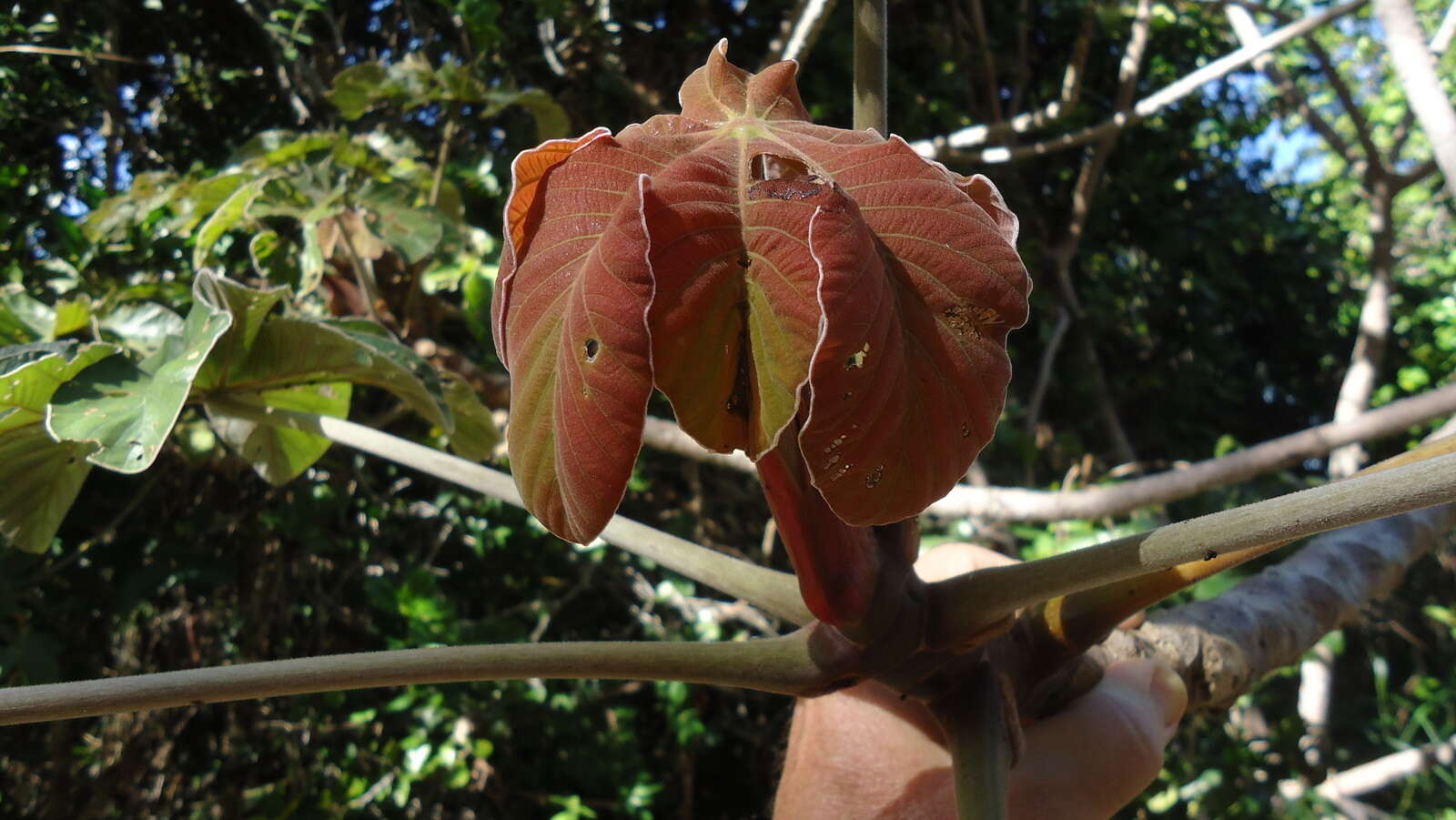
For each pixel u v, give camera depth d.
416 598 0.99
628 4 1.21
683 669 0.34
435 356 0.85
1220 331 2.03
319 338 0.47
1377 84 1.98
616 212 0.21
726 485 1.26
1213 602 0.54
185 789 1.16
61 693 0.29
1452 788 1.32
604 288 0.21
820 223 0.21
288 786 1.10
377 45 1.19
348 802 1.04
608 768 1.11
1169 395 1.85
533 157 0.24
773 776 0.63
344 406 0.53
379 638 1.14
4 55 0.94
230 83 1.15
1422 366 1.90
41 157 1.00
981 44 1.43
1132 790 0.44
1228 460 0.70
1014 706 0.38
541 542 1.14
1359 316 2.07
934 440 0.22
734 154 0.23
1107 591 0.39
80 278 0.88
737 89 0.27
